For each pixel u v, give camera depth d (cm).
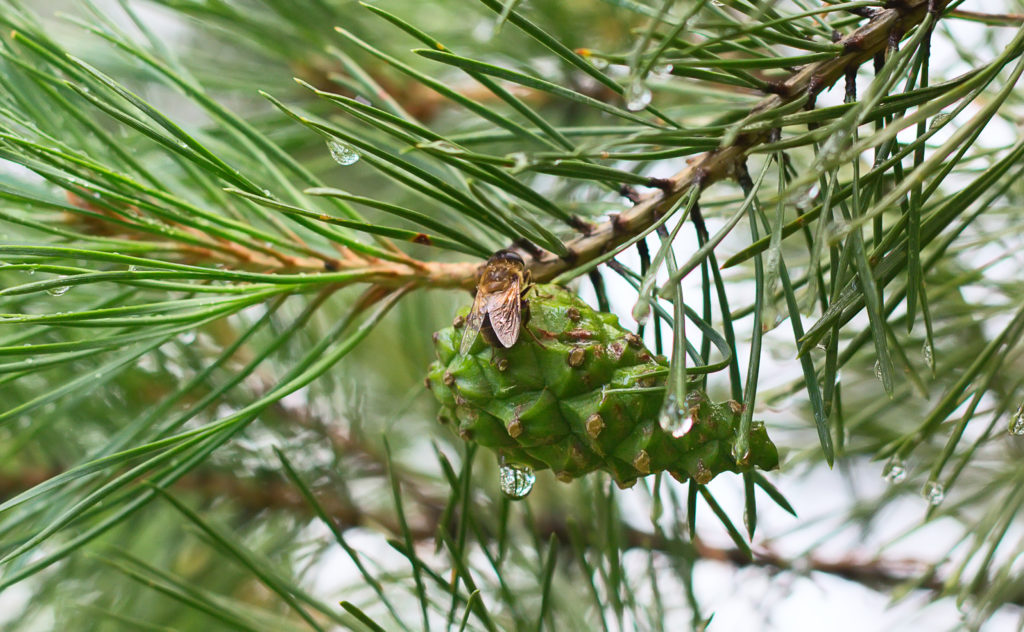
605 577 38
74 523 34
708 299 33
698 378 32
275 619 39
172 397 34
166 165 39
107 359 39
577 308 32
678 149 32
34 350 32
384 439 35
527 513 37
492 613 39
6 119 34
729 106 39
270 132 41
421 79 33
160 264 32
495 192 37
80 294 37
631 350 32
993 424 34
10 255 31
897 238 32
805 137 30
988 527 38
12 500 31
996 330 41
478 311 32
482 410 32
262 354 34
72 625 41
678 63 31
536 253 34
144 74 41
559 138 33
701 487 33
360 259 35
